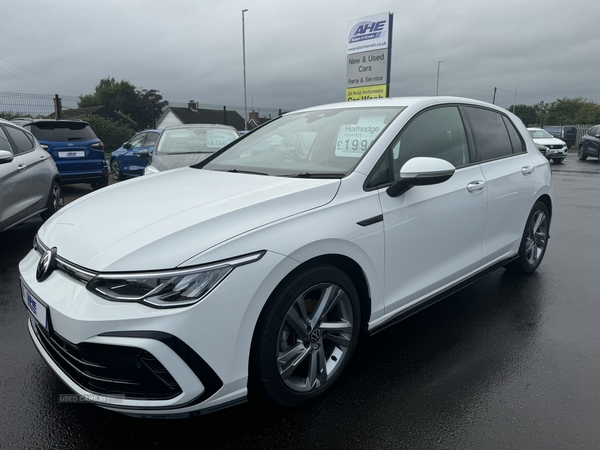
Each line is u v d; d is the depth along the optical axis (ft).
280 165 10.02
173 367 6.17
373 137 9.38
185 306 6.17
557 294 13.21
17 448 7.04
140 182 10.14
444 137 10.66
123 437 7.28
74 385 6.76
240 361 6.70
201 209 7.34
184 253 6.36
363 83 44.27
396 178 9.15
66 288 6.74
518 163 12.87
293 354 7.50
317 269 7.52
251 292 6.63
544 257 17.02
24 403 8.13
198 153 25.13
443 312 12.00
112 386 6.46
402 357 9.68
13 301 12.81
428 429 7.42
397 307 9.27
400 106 10.24
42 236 8.24
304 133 10.76
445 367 9.27
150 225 7.00
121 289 6.25
